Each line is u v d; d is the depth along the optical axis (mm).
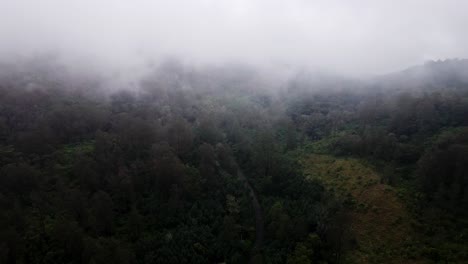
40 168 107812
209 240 89812
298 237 87812
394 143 120125
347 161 127500
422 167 99750
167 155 109812
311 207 99062
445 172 93938
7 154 108938
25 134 116938
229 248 87688
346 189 109438
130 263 79875
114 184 101438
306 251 81812
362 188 107438
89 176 101188
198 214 98625
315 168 128375
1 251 71125
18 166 99250
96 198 91438
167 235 89750
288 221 89562
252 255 87062
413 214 91625
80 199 91688
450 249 78500
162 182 103438
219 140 144625
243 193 110938
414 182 102938
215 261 86125
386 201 98438
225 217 92500
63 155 115875
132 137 121000
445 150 96750
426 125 127438
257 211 106938
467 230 81812
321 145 148500
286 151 148750
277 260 82875
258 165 124562
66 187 97375
